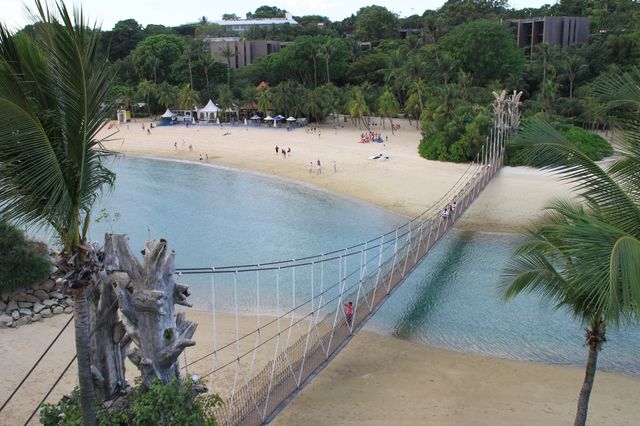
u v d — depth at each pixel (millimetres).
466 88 83875
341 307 26469
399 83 97250
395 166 63031
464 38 95750
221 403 14969
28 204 8820
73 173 9047
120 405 13469
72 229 9297
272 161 69938
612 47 93750
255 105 104750
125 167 71250
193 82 117875
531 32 120875
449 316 28188
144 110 117188
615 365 23312
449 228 37031
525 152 14344
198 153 77500
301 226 44344
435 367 22891
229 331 25734
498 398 20484
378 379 21766
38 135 8422
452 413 19375
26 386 20500
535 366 23125
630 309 10773
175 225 45469
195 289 31516
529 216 44656
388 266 30156
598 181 13344
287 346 23828
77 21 8289
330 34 149875
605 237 11133
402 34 149250
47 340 24281
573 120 76250
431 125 69562
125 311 12992
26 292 27219
